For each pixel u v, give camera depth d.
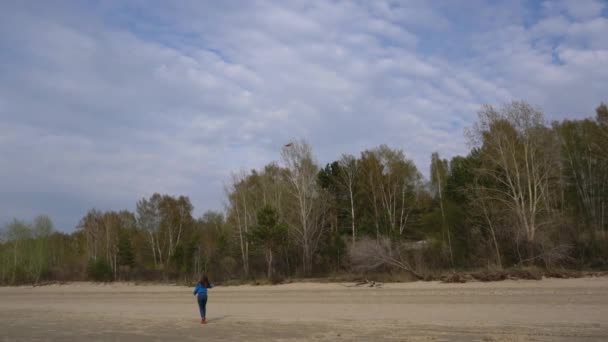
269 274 44.75
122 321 21.91
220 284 43.69
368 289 33.03
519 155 40.38
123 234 69.25
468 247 41.44
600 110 51.00
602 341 13.40
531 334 14.77
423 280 35.44
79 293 44.78
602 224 47.62
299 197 49.22
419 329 16.56
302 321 19.84
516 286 29.38
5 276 60.38
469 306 22.73
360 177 54.72
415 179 57.03
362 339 15.06
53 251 68.56
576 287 27.28
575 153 52.34
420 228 52.38
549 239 36.06
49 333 18.92
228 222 58.62
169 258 56.88
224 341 15.65
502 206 41.28
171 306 29.25
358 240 44.88
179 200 77.69
